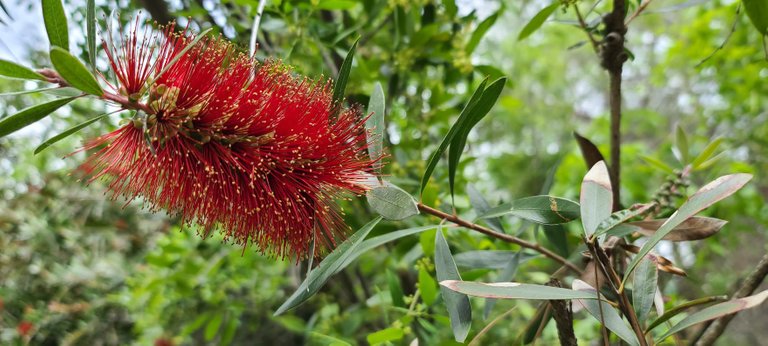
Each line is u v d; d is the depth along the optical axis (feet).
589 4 2.48
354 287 2.15
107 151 0.80
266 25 1.38
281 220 0.81
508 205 0.85
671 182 1.11
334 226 0.86
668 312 0.70
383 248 1.82
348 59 0.87
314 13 1.56
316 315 1.87
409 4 1.44
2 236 2.93
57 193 3.00
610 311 0.76
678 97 3.99
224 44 0.82
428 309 1.38
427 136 1.66
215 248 2.15
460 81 1.72
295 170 0.82
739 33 2.45
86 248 2.99
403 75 1.58
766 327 3.01
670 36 3.53
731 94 2.69
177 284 2.11
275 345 2.83
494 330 1.76
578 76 5.26
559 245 1.16
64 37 0.69
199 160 0.78
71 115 1.94
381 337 1.06
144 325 2.57
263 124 0.79
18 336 2.81
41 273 2.93
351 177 0.84
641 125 3.76
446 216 0.88
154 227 3.06
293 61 1.45
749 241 2.97
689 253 2.76
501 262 1.11
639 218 1.07
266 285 2.26
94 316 2.96
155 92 0.75
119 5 1.61
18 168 2.99
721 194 0.64
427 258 1.28
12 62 0.68
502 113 3.84
